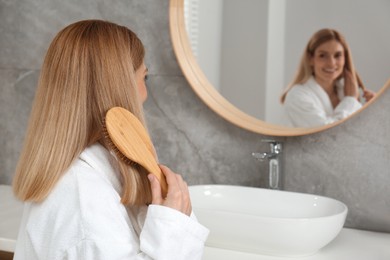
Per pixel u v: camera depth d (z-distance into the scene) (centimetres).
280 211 165
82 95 100
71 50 101
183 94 190
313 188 177
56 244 92
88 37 103
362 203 172
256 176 184
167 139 193
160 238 93
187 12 179
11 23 206
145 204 106
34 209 99
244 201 170
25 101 206
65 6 200
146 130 105
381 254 144
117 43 104
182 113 191
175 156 193
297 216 162
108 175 103
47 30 202
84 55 101
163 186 101
